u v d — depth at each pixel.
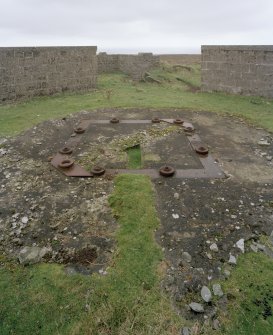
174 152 5.12
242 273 2.67
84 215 3.45
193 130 6.08
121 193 3.77
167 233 3.17
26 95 8.88
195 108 7.79
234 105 8.16
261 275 2.65
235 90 9.43
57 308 2.37
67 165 4.47
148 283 2.57
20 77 8.59
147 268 2.71
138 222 3.28
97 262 2.81
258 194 3.88
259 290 2.51
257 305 2.39
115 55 14.84
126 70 14.59
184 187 4.03
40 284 2.57
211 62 9.85
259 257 2.85
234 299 2.44
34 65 8.84
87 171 4.41
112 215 3.42
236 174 4.39
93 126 6.40
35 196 3.84
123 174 4.26
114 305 2.37
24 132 6.05
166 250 2.95
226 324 2.26
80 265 2.78
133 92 10.11
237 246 2.98
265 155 5.04
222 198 3.78
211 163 4.72
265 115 7.16
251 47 8.66
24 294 2.49
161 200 3.74
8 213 3.51
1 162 4.75
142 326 2.23
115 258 2.83
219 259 2.84
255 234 3.16
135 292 2.48
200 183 4.13
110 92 9.68
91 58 10.34
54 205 3.65
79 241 3.07
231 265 2.77
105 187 4.00
